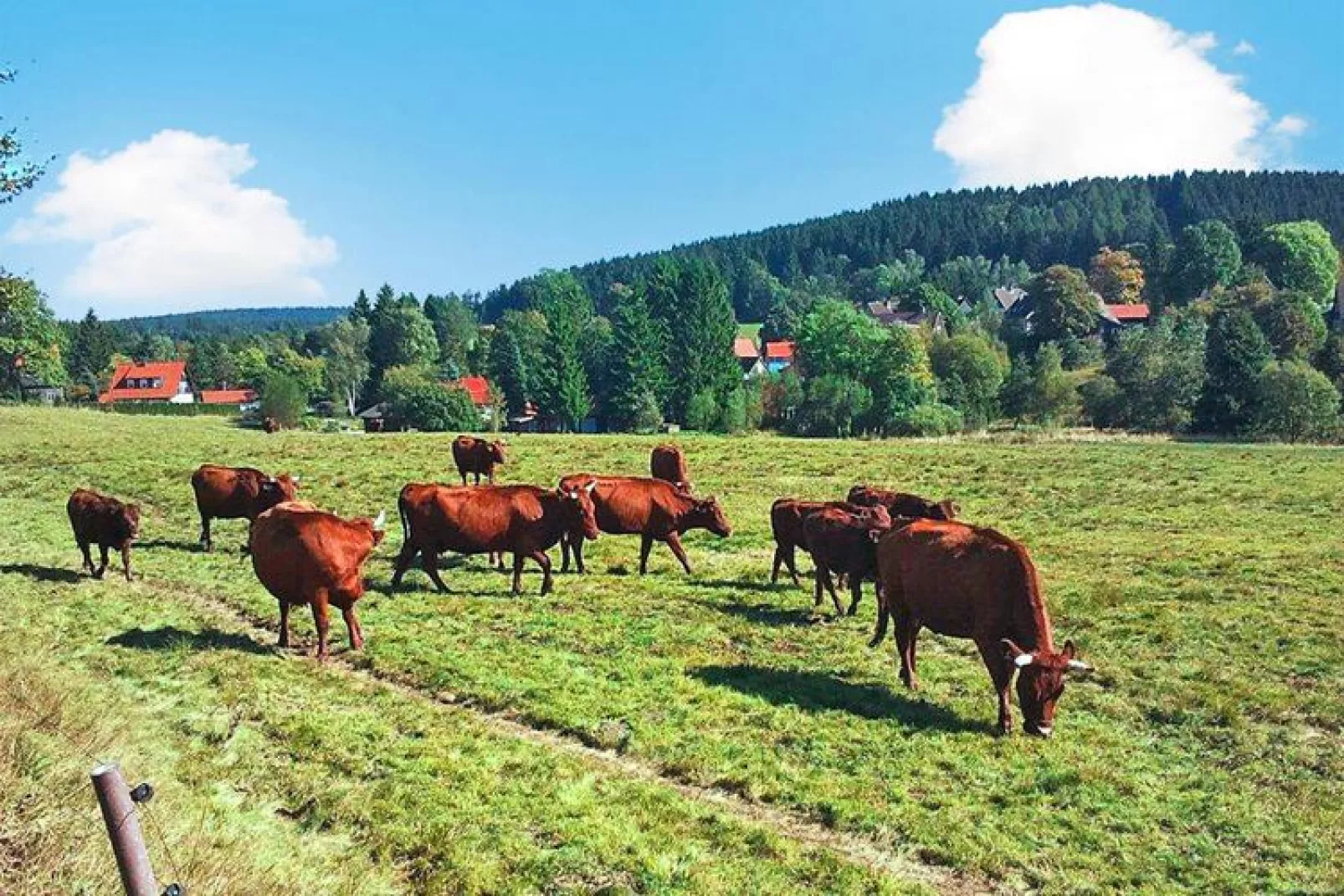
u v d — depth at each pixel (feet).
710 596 64.49
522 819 32.35
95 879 22.08
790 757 38.78
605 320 577.84
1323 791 36.52
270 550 48.65
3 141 73.05
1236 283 458.50
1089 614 59.26
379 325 426.10
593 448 159.43
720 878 29.37
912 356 285.64
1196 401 240.53
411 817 31.94
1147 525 95.14
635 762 38.40
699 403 304.50
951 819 33.81
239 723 38.91
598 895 28.14
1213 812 34.78
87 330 464.24
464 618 57.41
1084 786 36.63
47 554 72.69
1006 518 100.73
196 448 146.20
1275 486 118.42
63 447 144.15
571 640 53.67
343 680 45.37
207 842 26.32
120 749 31.96
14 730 28.96
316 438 173.58
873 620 59.36
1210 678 48.16
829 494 115.03
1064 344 391.04
